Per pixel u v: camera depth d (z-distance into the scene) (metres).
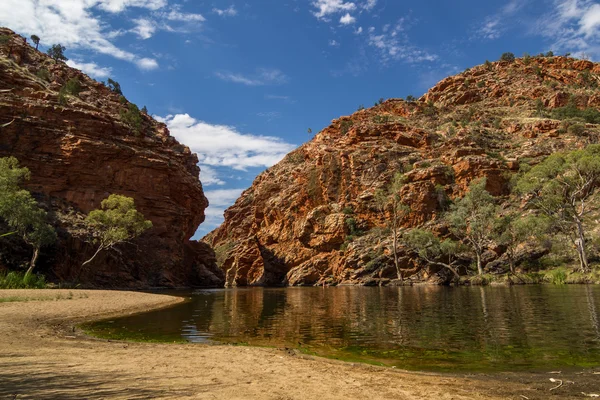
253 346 13.27
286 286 87.69
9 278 41.59
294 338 14.97
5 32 86.50
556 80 146.88
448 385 8.21
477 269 69.00
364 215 90.56
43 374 7.77
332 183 100.25
